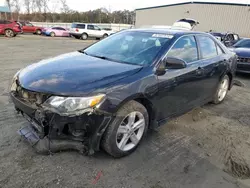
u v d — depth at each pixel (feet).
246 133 12.64
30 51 38.99
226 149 10.80
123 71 9.30
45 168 8.33
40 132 8.36
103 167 8.67
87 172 8.34
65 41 68.85
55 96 7.85
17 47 43.57
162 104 10.49
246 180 8.76
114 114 8.38
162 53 10.49
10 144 9.52
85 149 8.35
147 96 9.43
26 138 9.11
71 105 7.73
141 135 9.89
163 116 10.97
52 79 8.53
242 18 92.58
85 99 7.80
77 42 67.92
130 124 9.22
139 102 9.61
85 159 8.95
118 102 8.36
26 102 8.47
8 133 10.30
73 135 8.20
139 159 9.37
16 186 7.47
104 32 87.92
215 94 15.71
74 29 83.71
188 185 8.23
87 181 7.95
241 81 25.25
